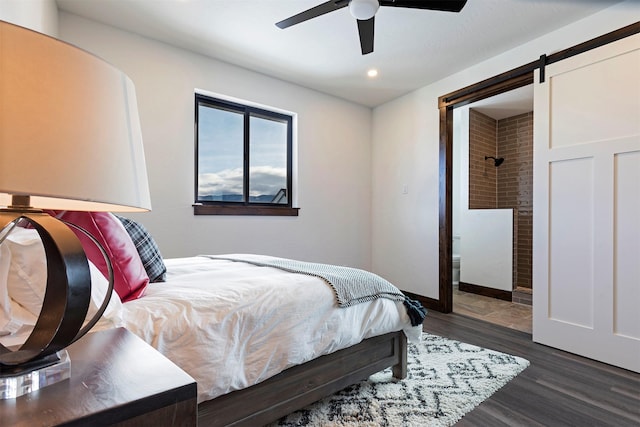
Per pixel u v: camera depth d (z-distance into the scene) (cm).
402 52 293
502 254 406
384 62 313
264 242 343
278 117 364
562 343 240
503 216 407
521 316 330
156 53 276
